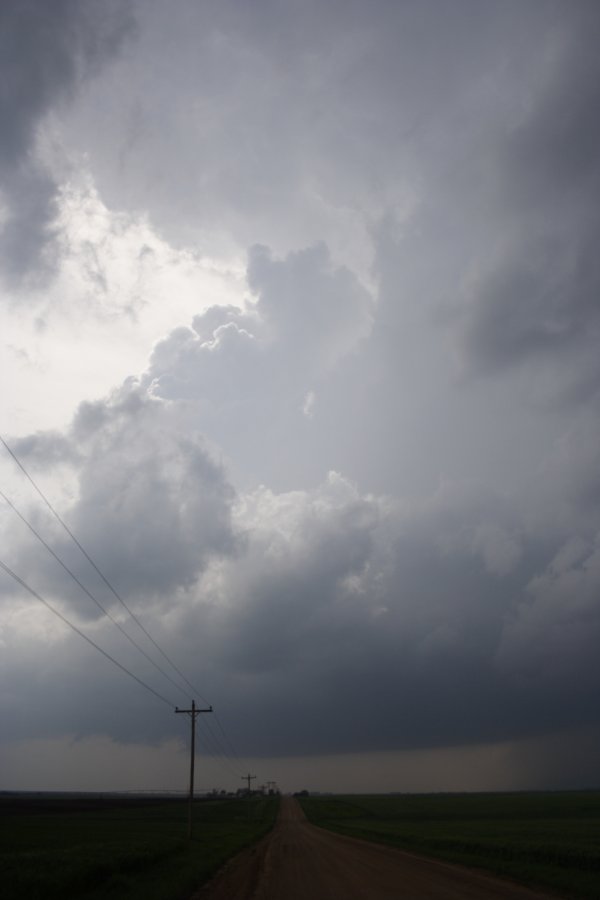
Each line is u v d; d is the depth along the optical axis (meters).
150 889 27.34
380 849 53.28
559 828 77.44
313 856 47.91
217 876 36.25
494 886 29.16
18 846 51.41
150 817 115.88
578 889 26.41
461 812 135.62
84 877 27.47
